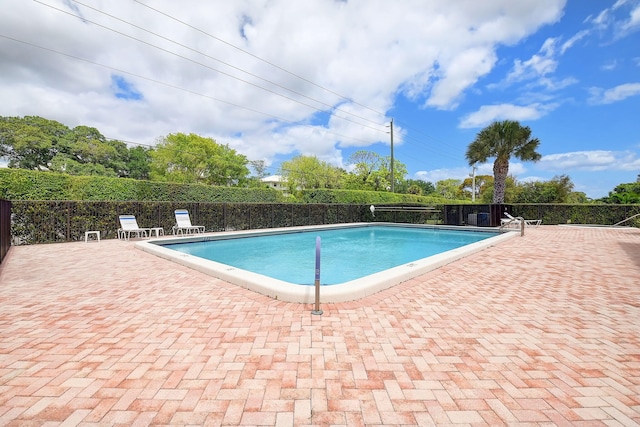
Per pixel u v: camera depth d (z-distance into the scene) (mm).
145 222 13086
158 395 2131
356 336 3131
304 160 41812
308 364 2568
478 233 16359
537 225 18844
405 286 5078
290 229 15844
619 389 2266
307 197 23531
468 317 3693
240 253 10789
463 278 5645
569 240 11625
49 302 4191
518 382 2336
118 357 2668
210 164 34156
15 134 30781
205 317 3635
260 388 2221
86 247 9578
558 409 2025
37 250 8953
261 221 17062
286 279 7180
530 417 1940
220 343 2949
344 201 23406
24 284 5148
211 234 13188
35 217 10398
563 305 4152
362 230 18188
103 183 14094
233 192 19984
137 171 40875
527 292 4766
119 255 8094
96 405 2021
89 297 4426
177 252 7633
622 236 12992
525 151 19250
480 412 1986
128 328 3309
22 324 3416
